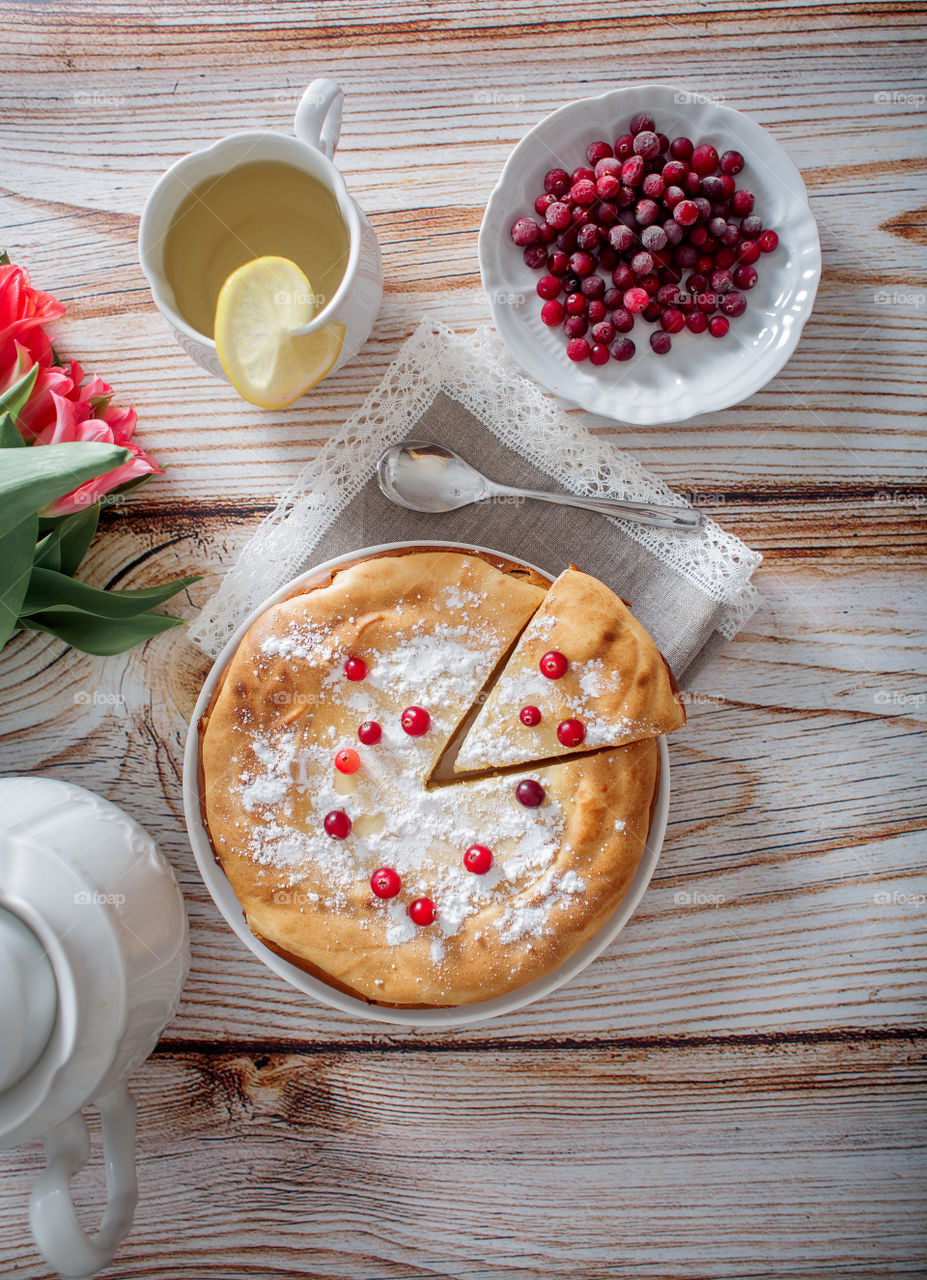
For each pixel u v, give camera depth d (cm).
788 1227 77
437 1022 71
